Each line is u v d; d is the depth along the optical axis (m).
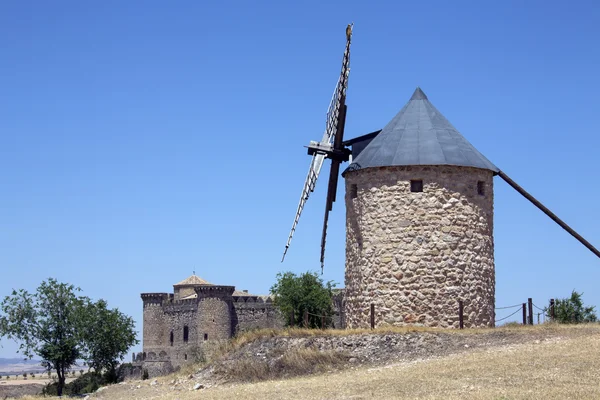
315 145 42.41
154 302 127.81
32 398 48.41
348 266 39.09
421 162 36.75
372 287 37.12
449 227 36.62
